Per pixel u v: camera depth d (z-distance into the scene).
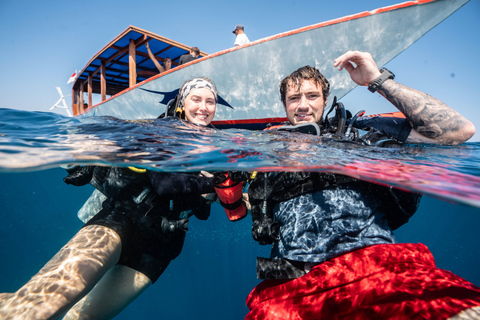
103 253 1.78
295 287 1.12
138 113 5.88
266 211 1.49
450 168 1.62
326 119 2.12
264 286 1.24
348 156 1.69
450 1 3.40
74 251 1.73
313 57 4.10
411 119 1.77
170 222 2.08
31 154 1.64
